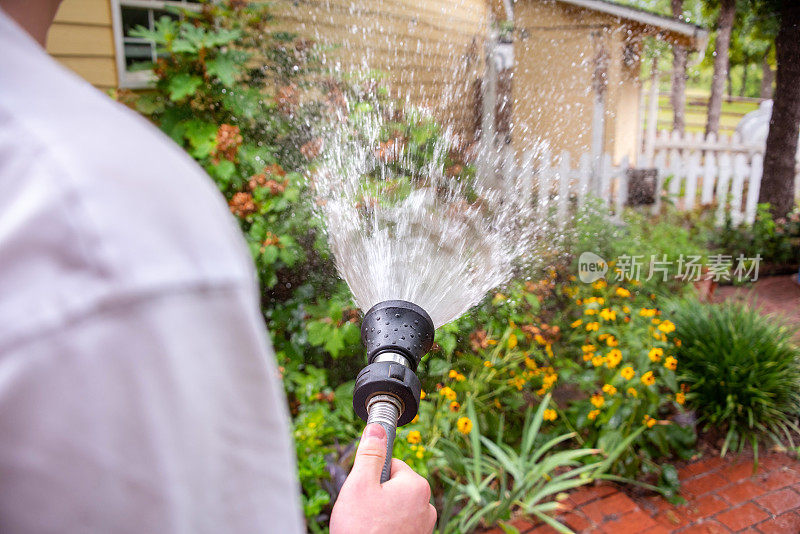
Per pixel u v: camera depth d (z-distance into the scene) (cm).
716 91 1023
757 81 1391
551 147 702
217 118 403
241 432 33
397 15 593
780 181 779
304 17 512
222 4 416
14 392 27
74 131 31
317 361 350
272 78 450
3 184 30
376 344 78
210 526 32
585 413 329
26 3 40
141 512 29
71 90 34
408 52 614
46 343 27
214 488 32
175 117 388
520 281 394
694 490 324
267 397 34
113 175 30
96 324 28
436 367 321
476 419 311
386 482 68
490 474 300
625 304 377
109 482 28
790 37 760
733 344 380
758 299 601
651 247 549
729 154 891
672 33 818
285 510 35
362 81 498
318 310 328
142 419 29
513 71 732
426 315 82
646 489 320
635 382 324
